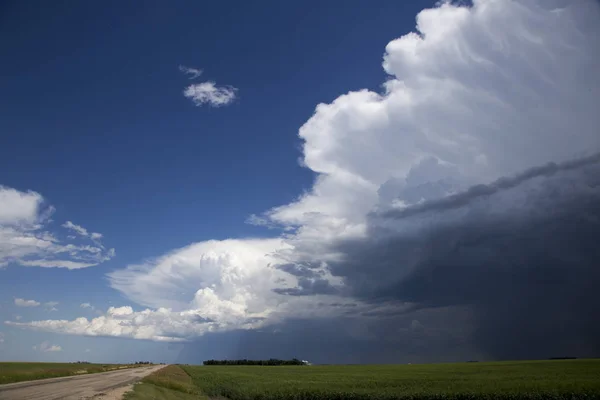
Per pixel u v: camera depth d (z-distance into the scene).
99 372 91.75
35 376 56.69
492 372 90.88
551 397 44.66
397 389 52.28
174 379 76.00
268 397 50.94
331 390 52.56
